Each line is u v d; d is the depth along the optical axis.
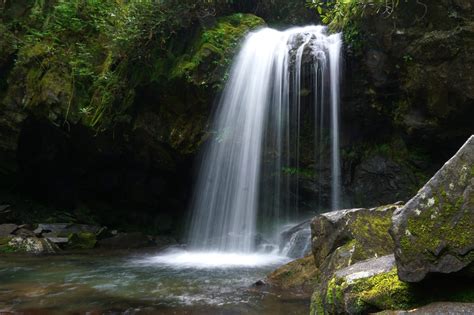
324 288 3.21
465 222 2.36
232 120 9.08
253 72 9.07
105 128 9.80
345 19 7.83
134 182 11.16
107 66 9.98
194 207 10.34
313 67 8.44
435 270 2.38
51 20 11.05
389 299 2.55
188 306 4.55
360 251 4.42
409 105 7.70
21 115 10.47
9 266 7.30
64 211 11.76
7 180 11.56
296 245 8.45
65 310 4.43
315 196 9.31
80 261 7.93
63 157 11.13
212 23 9.38
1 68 10.99
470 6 6.52
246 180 9.23
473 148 2.46
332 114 8.59
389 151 8.55
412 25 7.06
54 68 10.30
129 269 7.05
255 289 5.29
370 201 8.63
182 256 8.69
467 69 6.72
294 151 9.15
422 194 2.52
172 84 9.00
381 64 7.66
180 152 9.48
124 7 10.16
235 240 9.30
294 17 12.16
